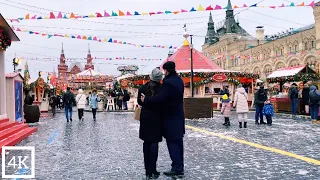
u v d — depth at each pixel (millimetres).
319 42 49281
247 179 5938
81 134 12625
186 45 34344
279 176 6105
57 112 30266
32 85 27812
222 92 24906
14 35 14008
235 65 76500
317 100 15305
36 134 12914
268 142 9898
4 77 13805
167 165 7219
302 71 23531
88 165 7297
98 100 19844
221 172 6465
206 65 32875
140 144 10086
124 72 55344
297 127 13875
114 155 8391
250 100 32219
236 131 12711
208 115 19062
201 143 9922
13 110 15328
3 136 10359
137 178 6191
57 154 8609
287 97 23047
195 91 31328
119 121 18469
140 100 6273
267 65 63531
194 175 6281
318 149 8680
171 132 6211
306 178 5957
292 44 55844
